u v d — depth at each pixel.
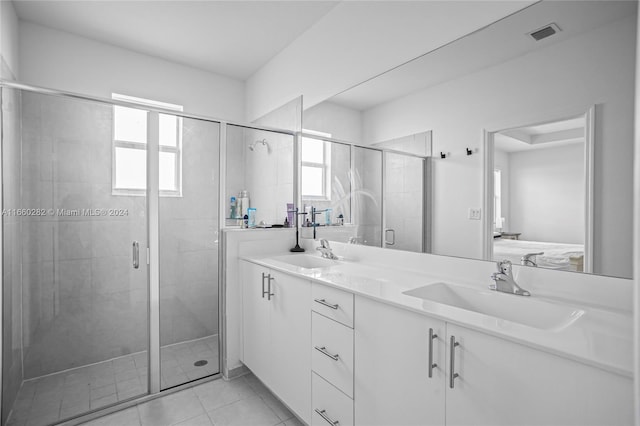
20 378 1.72
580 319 1.00
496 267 1.44
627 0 1.05
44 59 2.54
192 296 2.24
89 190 1.90
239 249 2.38
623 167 1.07
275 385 1.93
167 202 2.15
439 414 1.05
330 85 2.40
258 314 2.12
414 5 1.80
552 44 1.24
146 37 2.74
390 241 1.95
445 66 1.64
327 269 1.85
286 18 2.50
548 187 1.26
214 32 2.68
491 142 1.45
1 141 1.68
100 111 1.93
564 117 1.21
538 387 0.83
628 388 0.69
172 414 1.90
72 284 1.86
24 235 1.73
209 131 2.32
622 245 1.08
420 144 1.77
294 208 2.75
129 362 2.02
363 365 1.33
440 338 1.05
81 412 1.86
